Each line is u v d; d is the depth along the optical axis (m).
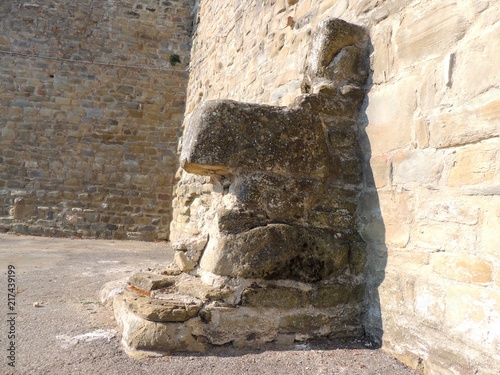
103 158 8.66
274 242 2.43
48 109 8.48
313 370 2.08
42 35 8.55
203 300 2.33
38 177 8.32
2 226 8.05
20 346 2.21
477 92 1.90
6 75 8.32
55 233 8.27
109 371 1.96
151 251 6.80
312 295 2.48
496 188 1.78
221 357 2.18
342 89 2.73
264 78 4.64
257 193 2.50
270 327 2.38
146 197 8.78
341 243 2.57
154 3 9.20
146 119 8.95
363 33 2.76
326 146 2.67
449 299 1.98
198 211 6.84
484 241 1.82
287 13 4.22
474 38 1.94
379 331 2.42
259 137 2.51
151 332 2.18
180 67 9.20
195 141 2.41
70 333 2.42
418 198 2.22
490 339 1.76
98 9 8.88
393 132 2.44
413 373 2.08
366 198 2.65
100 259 5.51
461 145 1.97
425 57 2.23
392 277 2.36
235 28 5.92
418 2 2.32
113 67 8.86
